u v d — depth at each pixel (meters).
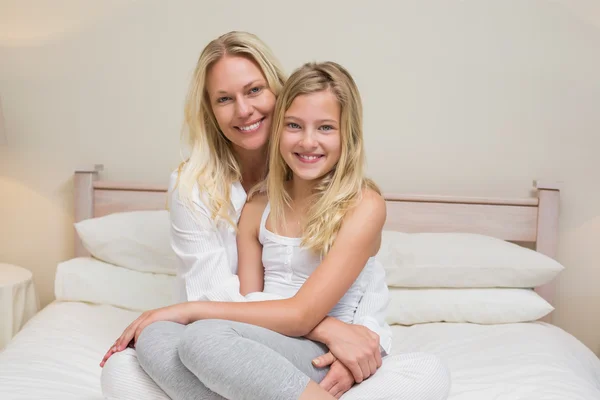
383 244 2.18
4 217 2.65
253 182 1.68
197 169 1.54
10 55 2.58
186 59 2.58
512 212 2.43
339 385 1.24
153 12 2.57
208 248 1.51
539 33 2.48
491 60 2.50
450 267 2.07
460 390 1.48
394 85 2.54
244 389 1.06
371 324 1.45
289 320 1.27
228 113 1.51
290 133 1.43
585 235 2.51
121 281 2.11
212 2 2.55
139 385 1.18
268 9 2.54
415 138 2.54
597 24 2.46
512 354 1.73
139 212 2.33
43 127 2.61
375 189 1.51
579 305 2.52
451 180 2.55
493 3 2.49
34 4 2.57
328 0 2.53
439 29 2.51
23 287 2.24
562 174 2.51
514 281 2.09
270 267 1.53
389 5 2.52
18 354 1.63
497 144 2.52
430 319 2.06
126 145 2.61
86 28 2.58
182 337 1.14
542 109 2.50
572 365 1.70
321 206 1.43
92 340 1.77
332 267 1.33
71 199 2.63
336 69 1.44
